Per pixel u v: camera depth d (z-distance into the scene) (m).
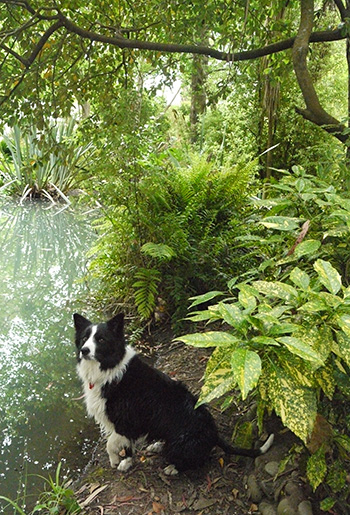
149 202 4.78
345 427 2.33
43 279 6.21
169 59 4.65
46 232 8.52
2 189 10.65
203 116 8.82
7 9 4.19
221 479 2.62
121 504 2.52
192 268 4.55
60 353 4.38
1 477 2.81
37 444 3.13
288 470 2.44
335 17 5.72
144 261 4.89
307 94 3.84
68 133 10.47
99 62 4.72
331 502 2.13
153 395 2.75
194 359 3.97
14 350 4.40
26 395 3.70
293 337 1.68
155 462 2.87
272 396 1.75
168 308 4.75
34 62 4.47
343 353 1.75
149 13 4.55
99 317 5.00
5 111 4.25
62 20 4.00
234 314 1.79
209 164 4.93
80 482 2.76
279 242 2.80
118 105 4.37
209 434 2.62
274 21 4.64
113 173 4.59
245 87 7.96
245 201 5.14
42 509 2.54
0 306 5.34
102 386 2.77
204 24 4.34
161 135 5.24
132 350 2.89
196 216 4.73
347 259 2.47
